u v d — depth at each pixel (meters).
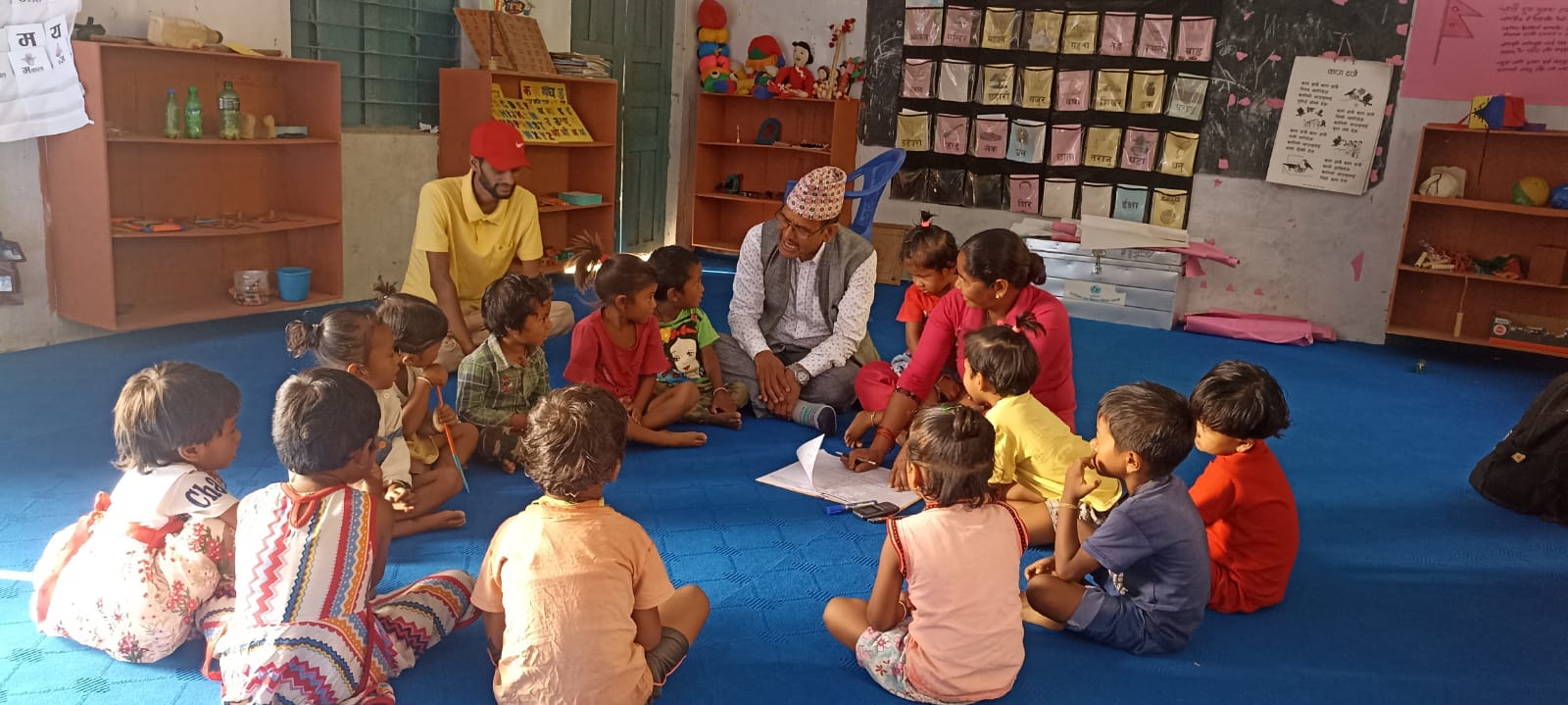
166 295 4.89
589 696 1.77
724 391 3.85
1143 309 6.34
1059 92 6.90
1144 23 6.59
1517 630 2.54
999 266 2.99
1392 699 2.20
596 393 1.90
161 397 1.93
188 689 2.00
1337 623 2.54
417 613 2.10
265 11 4.96
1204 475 2.54
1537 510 3.33
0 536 2.57
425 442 2.88
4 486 2.88
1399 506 3.40
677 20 7.88
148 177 4.68
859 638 2.16
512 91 6.28
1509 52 5.71
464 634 2.25
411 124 5.99
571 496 1.87
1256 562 2.52
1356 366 5.59
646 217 7.90
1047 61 6.90
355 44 5.55
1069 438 2.71
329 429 1.81
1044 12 6.85
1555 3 5.54
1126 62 6.68
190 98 4.52
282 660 1.76
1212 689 2.20
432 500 2.79
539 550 1.81
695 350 3.84
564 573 1.79
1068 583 2.34
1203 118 6.53
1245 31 6.33
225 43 4.63
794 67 7.58
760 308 4.05
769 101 7.82
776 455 3.51
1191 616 2.29
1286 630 2.48
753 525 2.92
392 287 3.11
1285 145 6.33
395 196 5.74
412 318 2.74
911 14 7.20
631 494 3.09
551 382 4.20
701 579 2.58
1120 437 2.17
